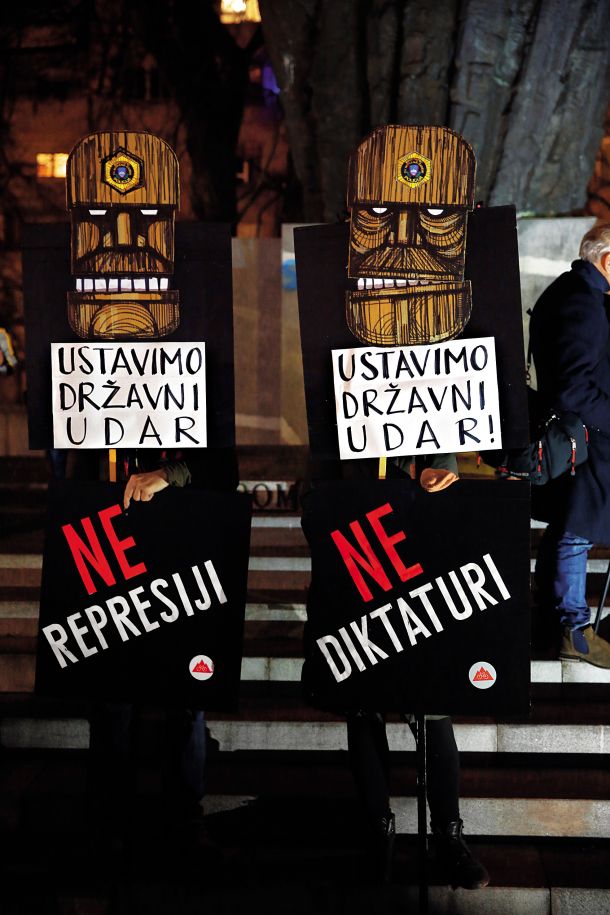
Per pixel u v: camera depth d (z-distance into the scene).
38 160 18.84
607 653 3.76
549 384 3.62
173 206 2.83
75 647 2.91
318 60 6.66
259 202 19.30
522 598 2.75
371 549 2.79
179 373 2.89
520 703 2.76
